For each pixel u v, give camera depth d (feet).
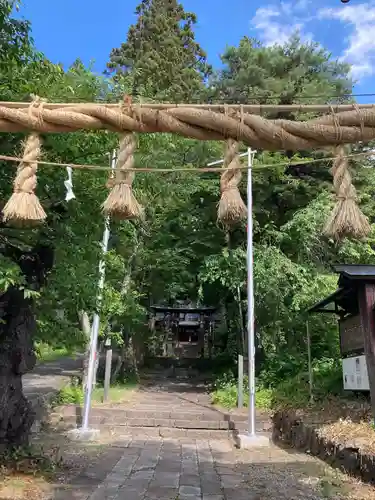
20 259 17.34
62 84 17.57
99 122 9.29
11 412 17.52
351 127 9.16
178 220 43.70
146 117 9.14
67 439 25.88
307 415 25.93
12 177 14.14
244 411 32.50
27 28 15.30
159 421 30.07
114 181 9.27
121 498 16.10
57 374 42.96
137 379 46.96
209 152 40.29
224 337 55.26
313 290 34.63
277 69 41.83
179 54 65.31
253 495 16.84
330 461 20.89
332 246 38.50
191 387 45.96
